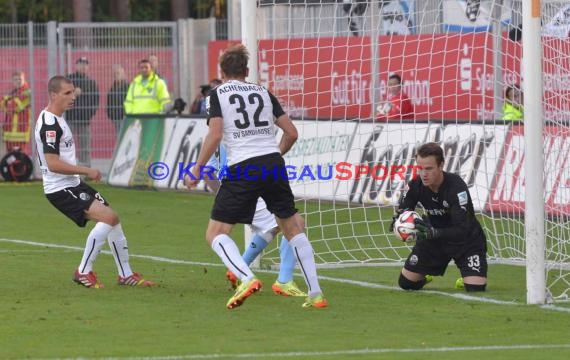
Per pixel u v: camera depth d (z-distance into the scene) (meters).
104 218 24.98
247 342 18.94
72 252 31.75
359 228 36.59
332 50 37.78
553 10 25.23
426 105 42.62
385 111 40.34
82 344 18.73
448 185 24.42
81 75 54.69
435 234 24.25
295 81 41.66
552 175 27.94
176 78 56.25
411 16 39.53
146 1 98.62
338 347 18.56
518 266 29.69
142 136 52.72
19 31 55.50
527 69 22.61
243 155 21.66
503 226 34.62
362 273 28.33
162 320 21.00
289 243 22.72
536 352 18.17
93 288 25.00
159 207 44.53
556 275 27.03
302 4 34.75
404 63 41.38
